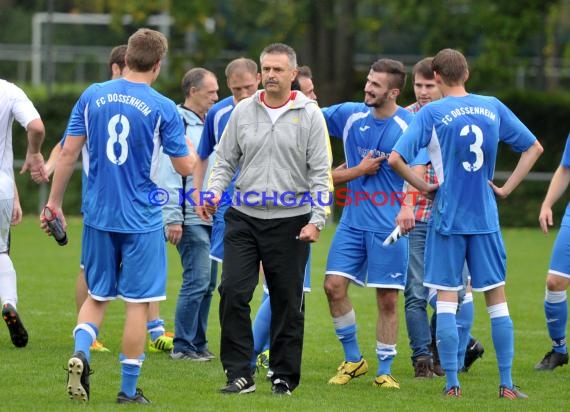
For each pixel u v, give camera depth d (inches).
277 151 980.6
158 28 4195.4
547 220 1227.2
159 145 948.6
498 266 1032.2
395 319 1094.4
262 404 952.9
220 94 3688.5
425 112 1013.8
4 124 1178.6
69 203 3449.8
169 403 948.0
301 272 994.1
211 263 1253.7
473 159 1011.9
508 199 3430.1
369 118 1111.6
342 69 3612.2
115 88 938.1
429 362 1170.0
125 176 930.1
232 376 1005.2
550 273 1217.4
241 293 984.9
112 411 899.4
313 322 1565.0
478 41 3946.9
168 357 1243.2
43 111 3548.2
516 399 1024.2
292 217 987.3
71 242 2674.7
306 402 974.4
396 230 1043.9
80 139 950.4
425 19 3526.1
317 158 979.9
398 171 1012.5
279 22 3629.4
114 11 3722.9
